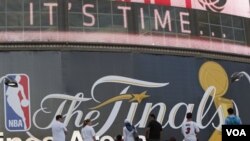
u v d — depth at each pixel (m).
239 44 57.97
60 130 43.31
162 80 53.88
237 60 57.50
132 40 53.88
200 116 54.41
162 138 52.62
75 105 51.66
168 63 54.44
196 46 55.81
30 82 51.50
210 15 57.34
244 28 58.75
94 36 53.16
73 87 51.91
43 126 50.97
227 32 57.69
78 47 52.66
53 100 51.47
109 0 54.31
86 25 53.25
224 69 56.56
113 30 53.69
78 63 52.38
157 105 53.25
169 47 54.78
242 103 56.66
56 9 53.19
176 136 53.09
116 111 52.28
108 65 52.91
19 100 51.12
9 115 50.84
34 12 52.91
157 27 54.84
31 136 50.72
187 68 54.97
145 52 53.97
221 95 55.84
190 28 56.00
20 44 52.03
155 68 53.91
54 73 51.94
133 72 53.25
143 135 52.28
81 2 53.69
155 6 55.38
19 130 50.72
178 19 55.84
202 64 55.66
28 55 51.94
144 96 53.06
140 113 52.72
